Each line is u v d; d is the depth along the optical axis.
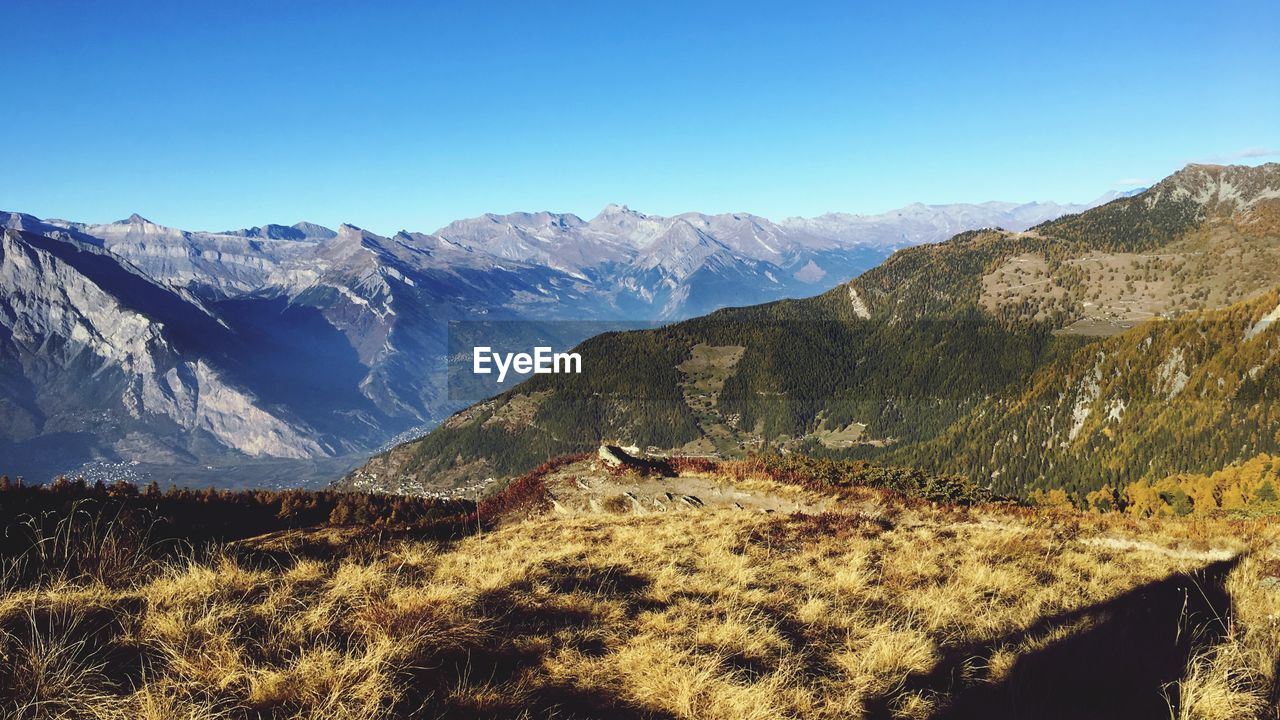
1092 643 6.89
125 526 8.36
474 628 6.34
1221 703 5.22
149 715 4.27
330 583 7.41
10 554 7.91
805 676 6.18
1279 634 6.88
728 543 13.20
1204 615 7.96
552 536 15.30
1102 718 5.29
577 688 5.55
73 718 4.30
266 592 6.99
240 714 4.53
